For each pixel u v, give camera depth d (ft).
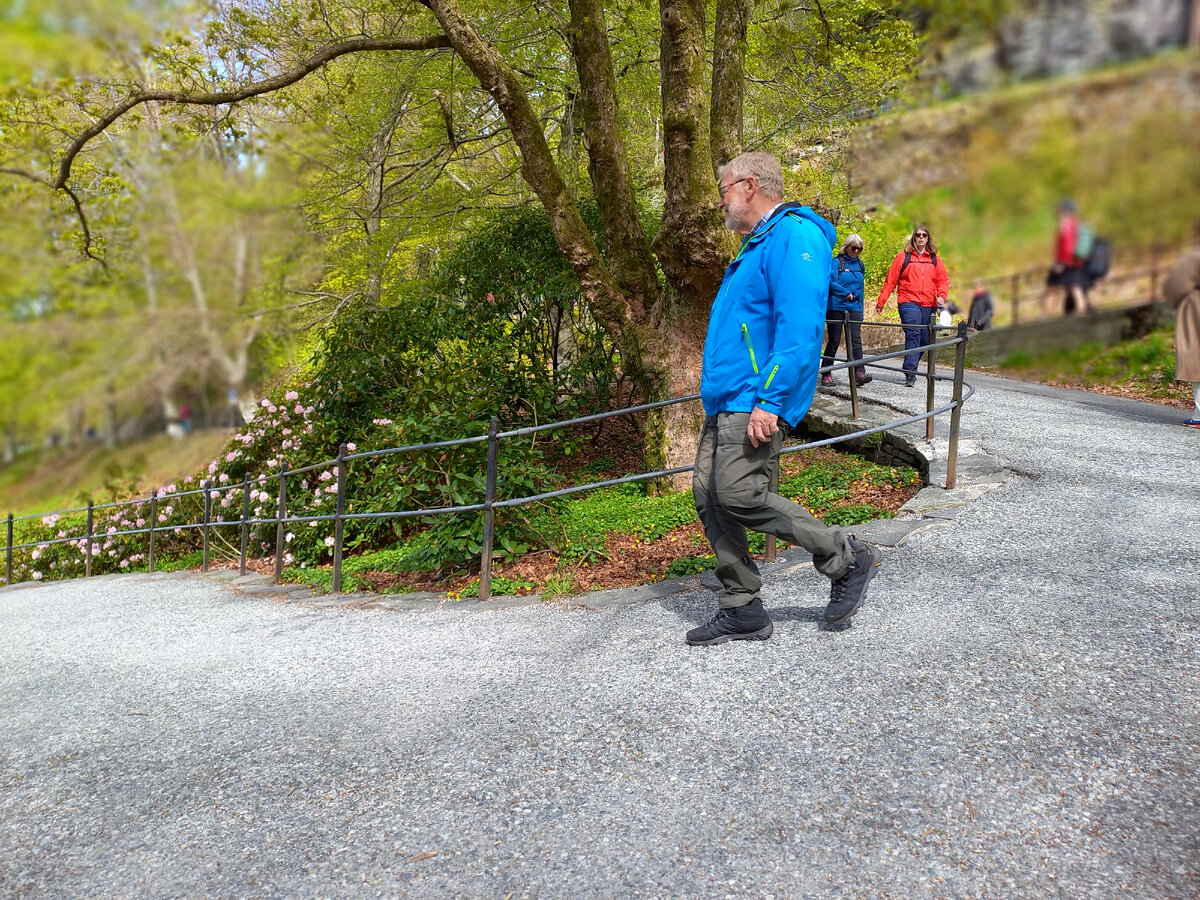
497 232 32.01
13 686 14.55
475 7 29.55
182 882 7.69
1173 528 14.65
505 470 18.89
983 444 21.48
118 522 35.32
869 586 13.28
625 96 39.42
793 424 10.55
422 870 7.50
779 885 6.82
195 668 14.20
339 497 20.06
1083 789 7.70
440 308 30.63
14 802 9.58
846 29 29.22
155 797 9.35
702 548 18.13
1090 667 9.94
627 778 8.63
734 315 10.58
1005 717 9.00
